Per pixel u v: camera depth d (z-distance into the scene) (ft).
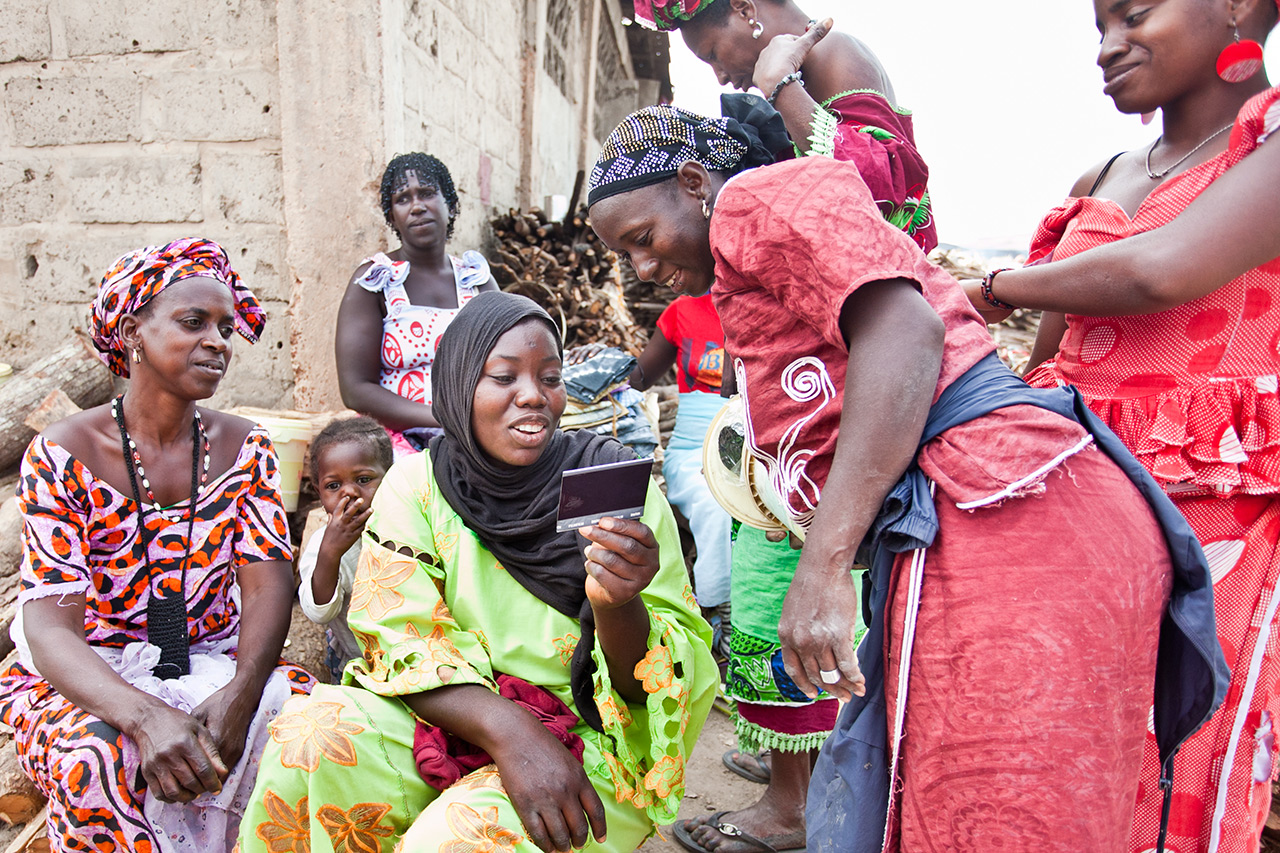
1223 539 5.10
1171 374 5.21
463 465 5.91
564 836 4.85
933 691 4.19
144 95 12.36
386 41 11.87
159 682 6.37
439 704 5.28
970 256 18.72
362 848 5.27
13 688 6.66
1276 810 7.18
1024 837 3.96
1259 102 4.54
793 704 7.05
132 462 6.61
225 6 11.91
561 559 5.76
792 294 4.39
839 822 4.63
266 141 12.16
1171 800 5.18
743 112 5.55
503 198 18.58
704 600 10.09
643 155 5.18
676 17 7.07
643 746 5.70
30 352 13.52
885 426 4.07
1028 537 4.00
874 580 4.60
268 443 7.34
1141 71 5.25
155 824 5.88
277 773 5.19
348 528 7.80
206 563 6.96
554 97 22.97
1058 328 6.55
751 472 5.71
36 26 12.43
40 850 6.86
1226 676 4.28
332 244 12.02
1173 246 4.58
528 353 5.60
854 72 6.79
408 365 11.30
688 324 11.31
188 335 6.41
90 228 12.93
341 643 8.51
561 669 5.78
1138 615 4.06
